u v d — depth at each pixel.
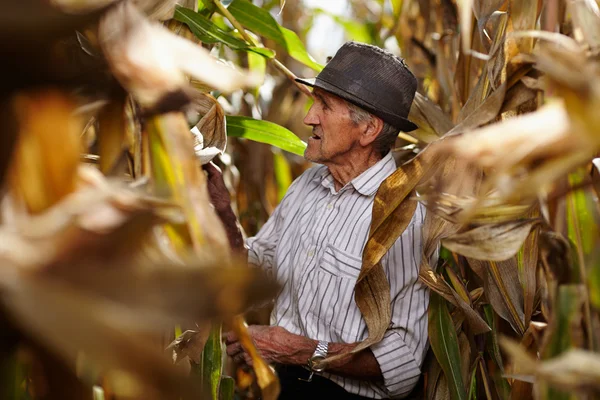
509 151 0.72
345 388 1.66
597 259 0.88
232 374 2.27
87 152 1.05
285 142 1.71
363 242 1.63
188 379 0.59
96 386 0.86
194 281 0.58
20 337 0.60
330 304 1.63
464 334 1.53
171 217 0.64
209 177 1.45
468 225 1.05
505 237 0.97
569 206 0.96
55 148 0.62
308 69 3.29
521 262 1.29
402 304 1.60
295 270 1.71
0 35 0.55
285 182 2.52
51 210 0.60
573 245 0.95
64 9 0.64
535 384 0.90
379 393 1.66
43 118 0.61
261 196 2.55
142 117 0.80
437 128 1.73
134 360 0.57
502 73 1.13
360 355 1.58
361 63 1.66
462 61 1.70
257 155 2.52
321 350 1.58
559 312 0.90
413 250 1.60
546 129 0.72
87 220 0.58
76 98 0.68
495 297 1.41
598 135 0.69
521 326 1.35
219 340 1.24
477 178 1.18
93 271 0.56
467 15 0.94
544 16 1.05
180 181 0.79
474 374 1.51
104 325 0.55
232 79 0.71
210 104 1.39
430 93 2.19
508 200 0.98
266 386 0.91
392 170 1.71
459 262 1.63
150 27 0.72
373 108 1.63
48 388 0.64
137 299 0.57
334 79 1.66
